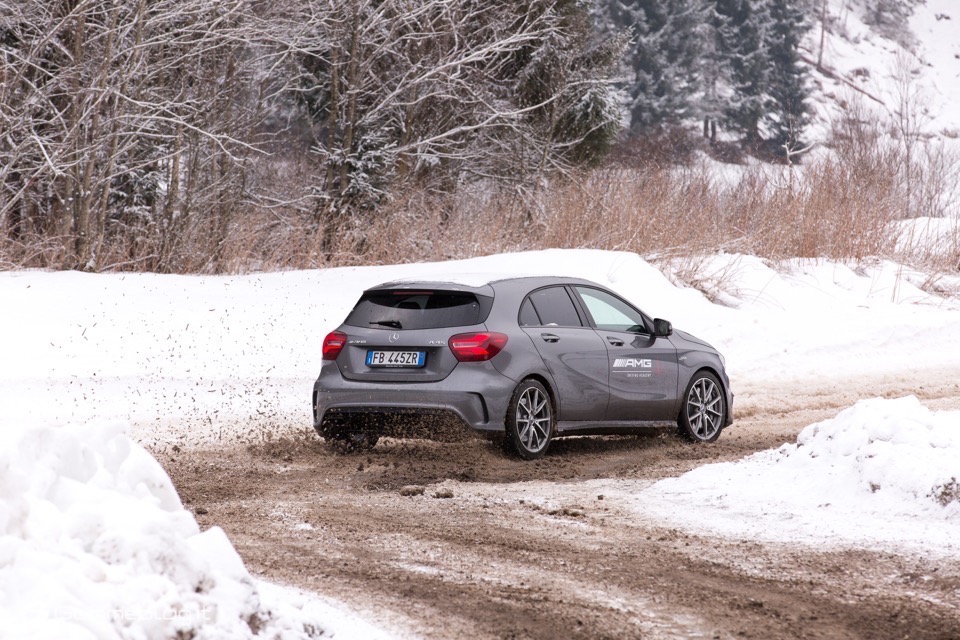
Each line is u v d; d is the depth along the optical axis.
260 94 48.94
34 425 6.91
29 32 39.84
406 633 7.96
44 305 26.61
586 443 18.61
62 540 6.51
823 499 12.98
